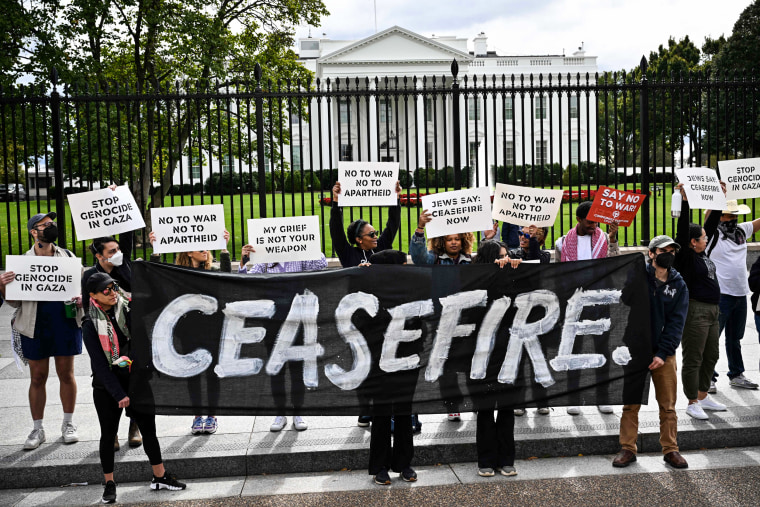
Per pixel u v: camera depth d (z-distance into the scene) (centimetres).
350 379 538
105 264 553
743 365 665
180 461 525
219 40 1758
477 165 1020
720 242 654
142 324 522
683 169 601
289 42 2042
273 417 619
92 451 538
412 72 3984
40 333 543
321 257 625
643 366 539
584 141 3741
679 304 530
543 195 638
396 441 515
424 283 544
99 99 1034
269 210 2083
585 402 544
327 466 535
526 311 548
